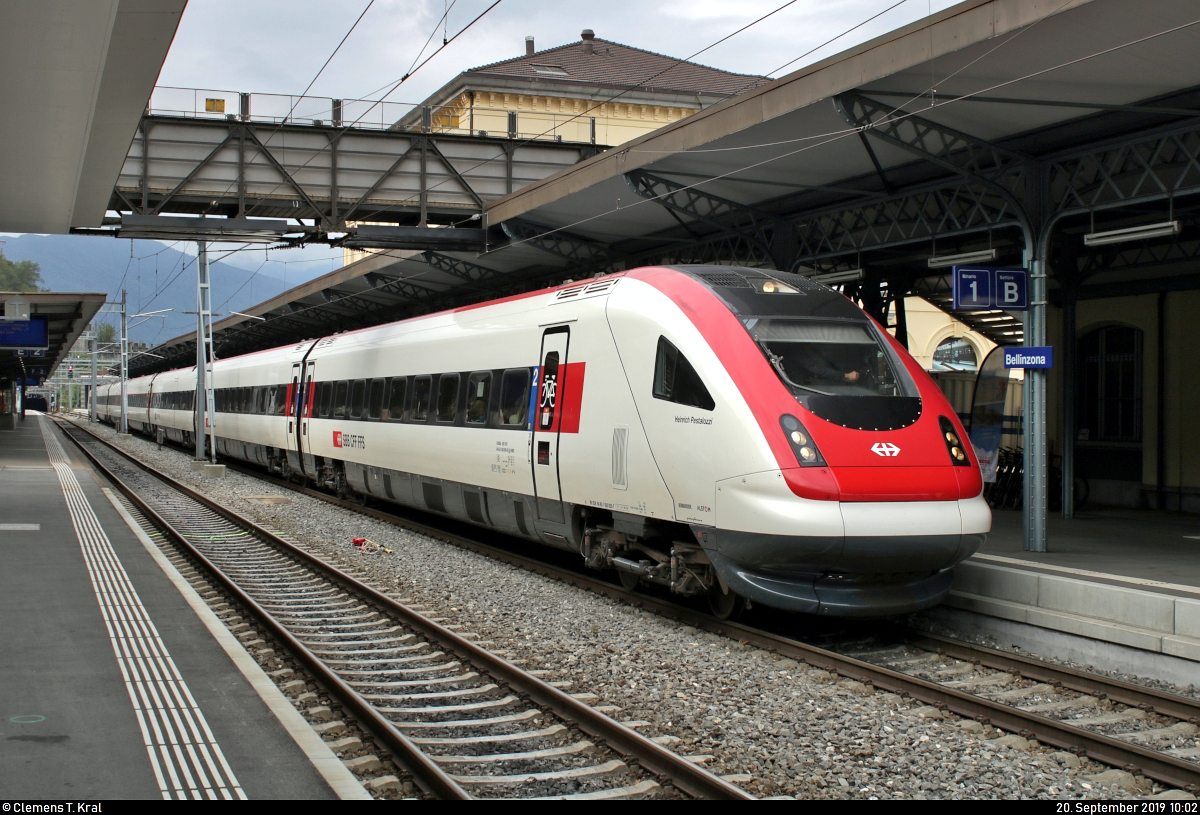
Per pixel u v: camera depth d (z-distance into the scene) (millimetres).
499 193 20359
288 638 7457
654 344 9000
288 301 30344
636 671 7219
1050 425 17656
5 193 16375
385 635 8453
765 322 8547
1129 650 7508
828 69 9875
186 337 51062
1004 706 6059
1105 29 8164
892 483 7660
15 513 15633
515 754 5441
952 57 8836
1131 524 13516
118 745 5086
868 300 16609
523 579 10930
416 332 15133
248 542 13789
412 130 19719
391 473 15555
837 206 13711
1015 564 9336
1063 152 10734
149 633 7574
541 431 10797
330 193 19250
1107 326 17016
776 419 7820
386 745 5371
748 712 6273
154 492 21047
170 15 9734
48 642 7266
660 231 16922
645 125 38594
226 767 4797
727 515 7930
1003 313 18453
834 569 7668
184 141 18469
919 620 9367
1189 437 15531
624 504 9312
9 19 9625
